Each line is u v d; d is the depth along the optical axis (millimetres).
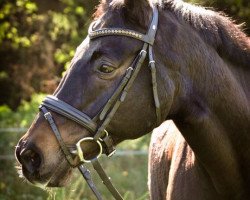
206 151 3795
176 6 3809
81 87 3547
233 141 3857
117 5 3654
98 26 3652
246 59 3947
